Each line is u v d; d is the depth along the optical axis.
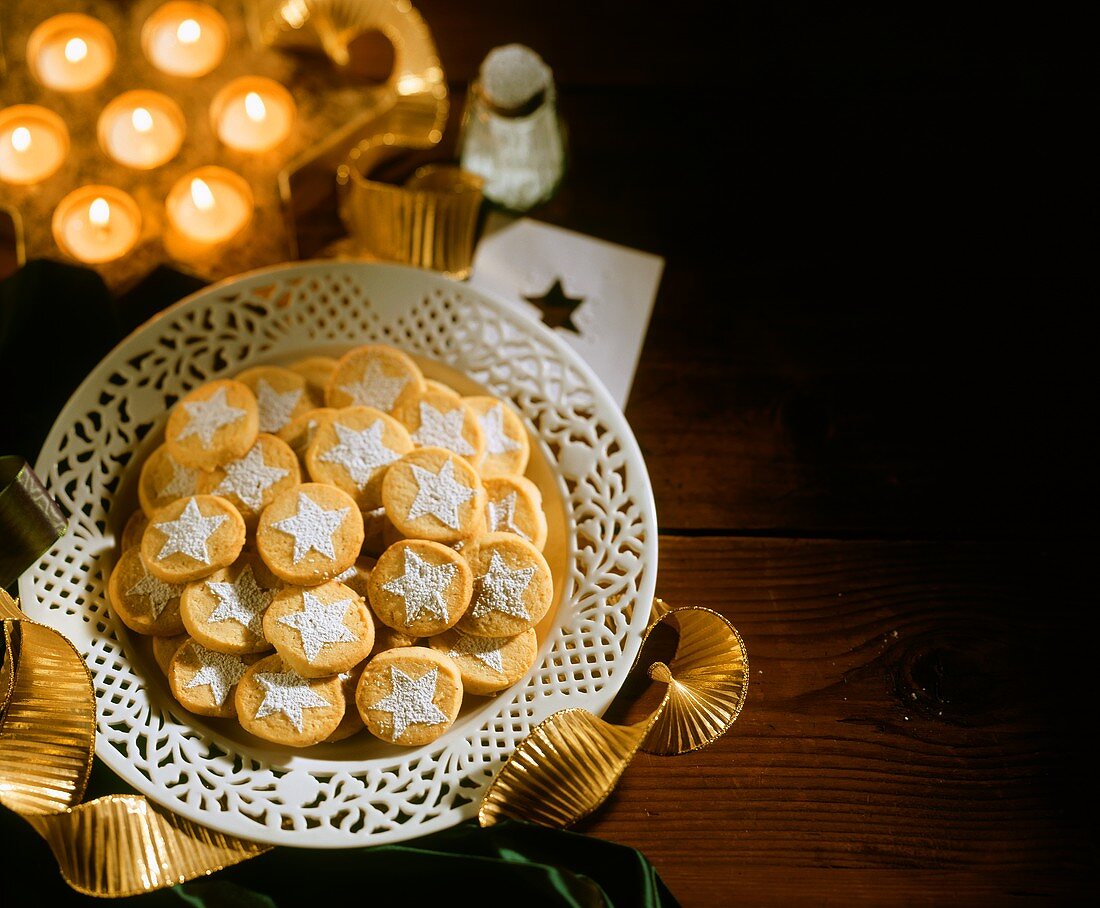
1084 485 0.82
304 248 0.83
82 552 0.73
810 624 0.79
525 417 0.76
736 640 0.72
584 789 0.69
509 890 0.73
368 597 0.72
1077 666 0.79
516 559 0.73
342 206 0.83
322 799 0.72
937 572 0.80
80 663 0.69
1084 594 0.80
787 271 0.84
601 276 0.83
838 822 0.76
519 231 0.84
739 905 0.76
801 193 0.86
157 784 0.69
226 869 0.74
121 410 0.77
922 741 0.78
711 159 0.86
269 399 0.75
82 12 0.82
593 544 0.75
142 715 0.71
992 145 0.87
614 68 0.87
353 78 0.83
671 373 0.82
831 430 0.82
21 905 0.71
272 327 0.77
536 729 0.69
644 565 0.73
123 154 0.81
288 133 0.82
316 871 0.74
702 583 0.79
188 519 0.72
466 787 0.72
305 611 0.71
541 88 0.79
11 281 0.77
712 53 0.87
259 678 0.71
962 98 0.87
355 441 0.74
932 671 0.79
